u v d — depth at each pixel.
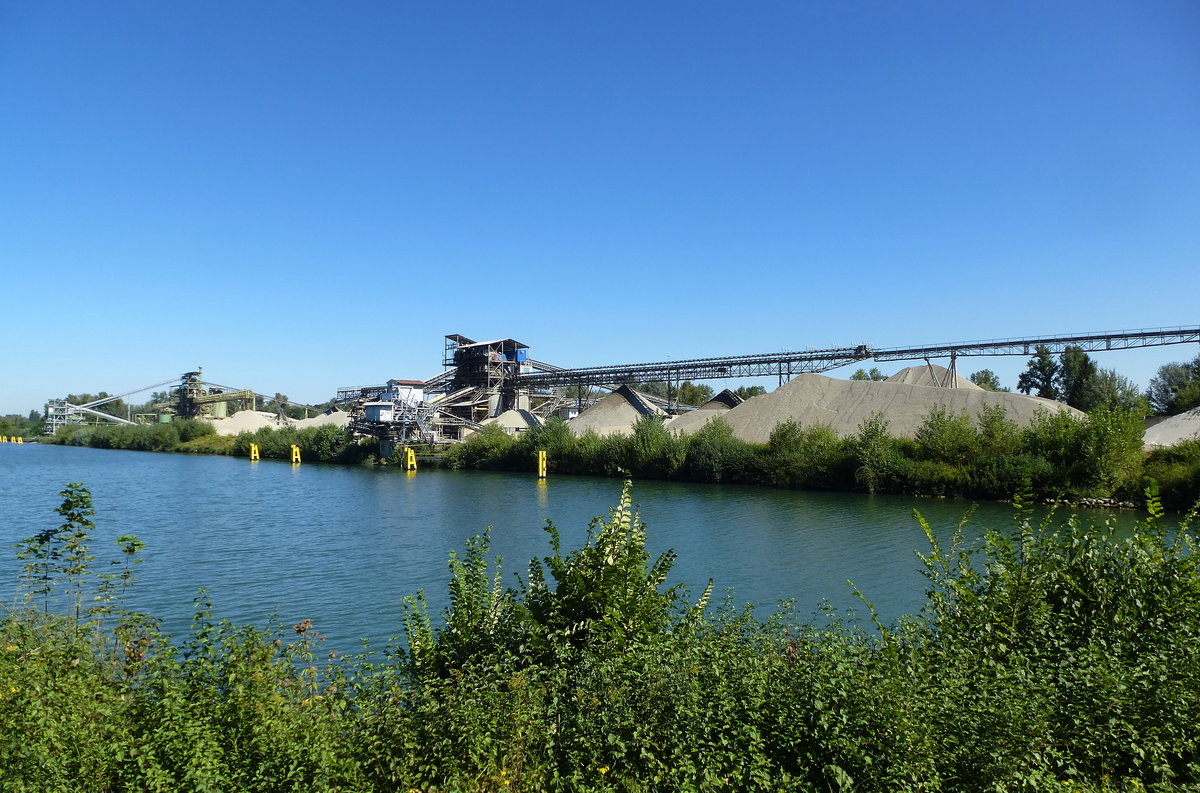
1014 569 10.16
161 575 28.38
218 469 95.44
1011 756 6.96
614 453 79.50
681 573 27.50
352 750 8.18
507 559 30.62
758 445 71.56
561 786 7.66
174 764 7.67
